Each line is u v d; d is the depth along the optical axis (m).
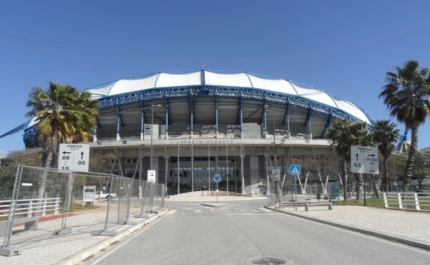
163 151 77.44
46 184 11.54
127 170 81.88
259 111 81.94
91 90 87.88
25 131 83.19
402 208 23.84
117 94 77.81
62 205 12.67
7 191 19.12
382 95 32.00
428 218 17.14
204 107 79.88
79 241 11.27
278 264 7.93
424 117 29.80
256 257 8.77
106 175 15.30
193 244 11.26
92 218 14.85
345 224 15.57
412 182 83.06
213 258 8.80
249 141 75.25
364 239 11.80
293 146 79.25
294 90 88.00
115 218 15.85
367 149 28.28
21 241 10.32
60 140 27.78
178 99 77.88
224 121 84.62
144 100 77.25
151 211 24.64
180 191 80.88
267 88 84.12
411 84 30.05
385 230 13.08
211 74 86.19
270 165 82.31
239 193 76.19
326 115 85.25
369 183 71.88
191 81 82.06
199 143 73.94
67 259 8.23
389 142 52.81
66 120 27.84
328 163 81.06
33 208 10.77
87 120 30.08
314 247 10.20
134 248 10.71
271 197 38.44
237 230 14.97
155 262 8.49
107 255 9.60
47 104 27.36
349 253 9.18
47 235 11.72
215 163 80.56
